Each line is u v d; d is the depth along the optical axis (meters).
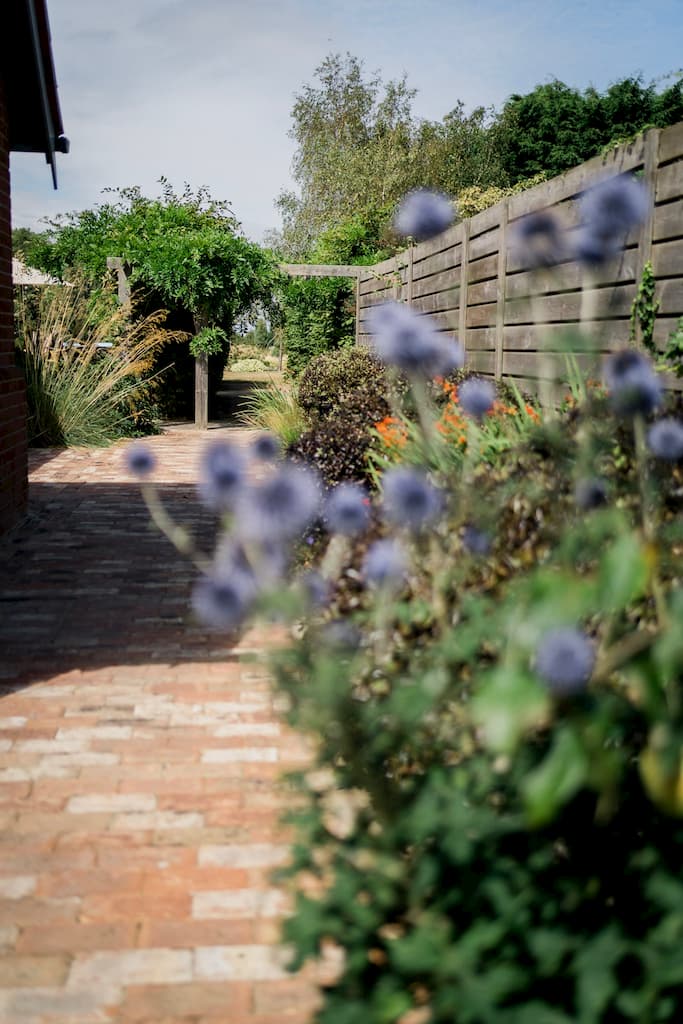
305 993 2.18
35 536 6.88
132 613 5.03
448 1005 1.52
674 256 4.85
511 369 7.41
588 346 2.01
